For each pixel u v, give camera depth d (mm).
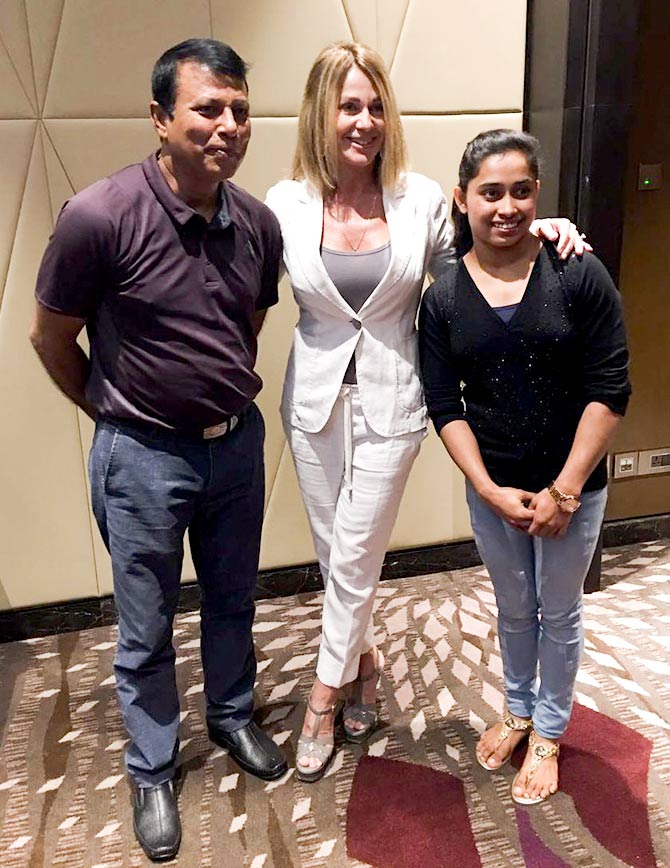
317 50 2402
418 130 2529
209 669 1981
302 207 1779
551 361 1598
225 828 1824
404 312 1816
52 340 1614
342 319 1777
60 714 2250
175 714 1855
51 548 2615
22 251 2355
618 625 2582
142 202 1498
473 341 1630
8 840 1811
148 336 1557
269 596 2844
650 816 1811
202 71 1418
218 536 1834
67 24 2225
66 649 2584
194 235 1536
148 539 1677
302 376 1847
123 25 2260
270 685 2346
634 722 2123
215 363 1604
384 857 1727
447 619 2648
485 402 1681
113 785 1973
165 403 1605
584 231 2443
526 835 1771
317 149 1728
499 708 2205
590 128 2361
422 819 1825
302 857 1736
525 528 1646
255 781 1968
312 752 1969
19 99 2250
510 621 1860
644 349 3014
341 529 1881
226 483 1758
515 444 1671
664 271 2951
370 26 2416
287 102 2422
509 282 1616
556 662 1818
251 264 1649
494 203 1553
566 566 1716
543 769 1881
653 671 2340
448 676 2350
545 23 2441
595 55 2301
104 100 2303
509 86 2570
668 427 3135
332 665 1955
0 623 2629
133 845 1790
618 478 3131
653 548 3141
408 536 2910
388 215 1766
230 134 1445
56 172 2320
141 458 1640
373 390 1786
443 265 1906
